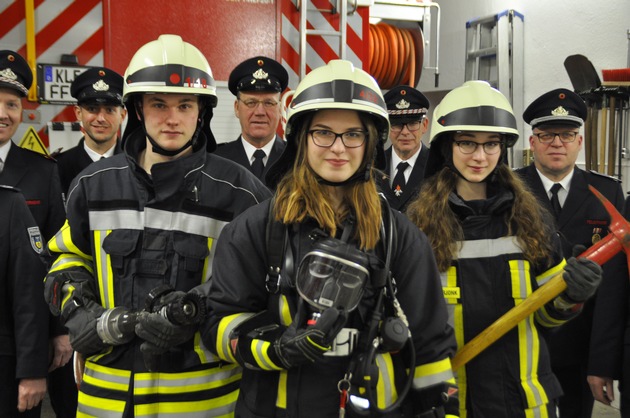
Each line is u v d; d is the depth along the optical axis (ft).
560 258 7.41
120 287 6.91
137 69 6.89
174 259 6.92
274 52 12.75
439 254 7.29
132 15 11.76
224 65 12.41
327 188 6.05
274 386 5.77
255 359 5.56
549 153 10.39
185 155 7.19
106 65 11.65
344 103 5.75
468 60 22.18
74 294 6.87
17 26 11.26
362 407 5.49
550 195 10.63
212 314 6.07
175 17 12.01
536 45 20.56
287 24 12.79
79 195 7.18
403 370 5.90
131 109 7.39
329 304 5.39
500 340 7.10
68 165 11.48
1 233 8.25
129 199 7.05
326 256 5.41
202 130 7.50
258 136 11.97
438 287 6.11
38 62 11.35
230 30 12.39
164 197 6.95
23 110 11.40
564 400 10.25
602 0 18.79
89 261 7.34
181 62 6.89
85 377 7.02
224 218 7.16
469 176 7.54
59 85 11.46
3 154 10.38
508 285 7.14
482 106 7.46
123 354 6.82
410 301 5.97
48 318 8.53
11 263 8.31
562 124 10.18
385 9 16.03
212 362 6.94
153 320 6.18
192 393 6.82
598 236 10.35
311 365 5.66
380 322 5.77
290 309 5.75
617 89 16.67
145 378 6.73
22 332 8.21
